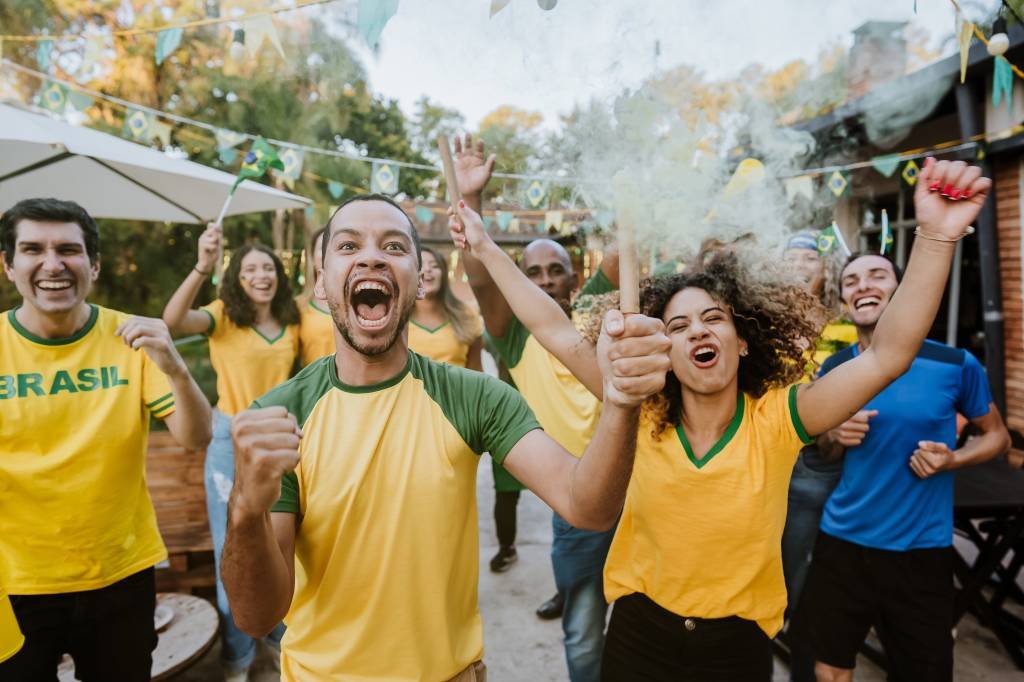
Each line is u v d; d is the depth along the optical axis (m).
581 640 2.20
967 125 4.55
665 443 1.64
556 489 1.22
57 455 1.74
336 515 1.21
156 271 9.14
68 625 1.78
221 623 2.68
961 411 2.13
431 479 1.25
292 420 0.96
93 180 3.19
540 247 2.91
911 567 2.01
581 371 1.67
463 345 3.78
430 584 1.24
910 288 1.37
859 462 2.08
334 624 1.24
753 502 1.55
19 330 1.77
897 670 2.07
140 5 6.41
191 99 7.23
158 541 1.98
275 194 3.62
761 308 1.62
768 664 1.65
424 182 7.96
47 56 2.75
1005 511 2.58
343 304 1.26
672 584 1.64
